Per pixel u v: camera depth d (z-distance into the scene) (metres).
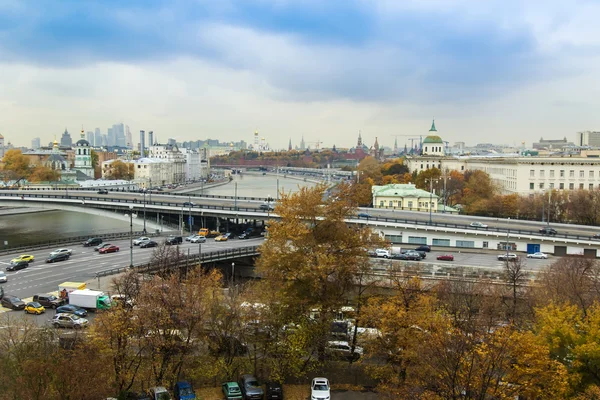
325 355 68.94
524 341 47.66
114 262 122.62
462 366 48.56
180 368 61.41
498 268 112.81
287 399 61.19
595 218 182.12
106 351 56.62
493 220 175.62
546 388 47.44
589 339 51.25
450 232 151.12
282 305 67.50
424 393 50.62
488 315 70.44
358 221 158.50
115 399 55.47
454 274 107.62
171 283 66.94
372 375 63.03
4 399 48.59
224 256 123.38
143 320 60.88
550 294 80.56
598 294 78.56
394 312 63.69
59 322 77.00
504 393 45.94
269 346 65.56
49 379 49.91
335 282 71.69
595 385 47.28
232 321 65.12
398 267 97.50
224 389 60.50
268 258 69.81
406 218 169.12
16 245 164.38
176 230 184.88
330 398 61.38
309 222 73.25
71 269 115.19
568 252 141.62
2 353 54.78
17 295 94.81
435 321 56.78
